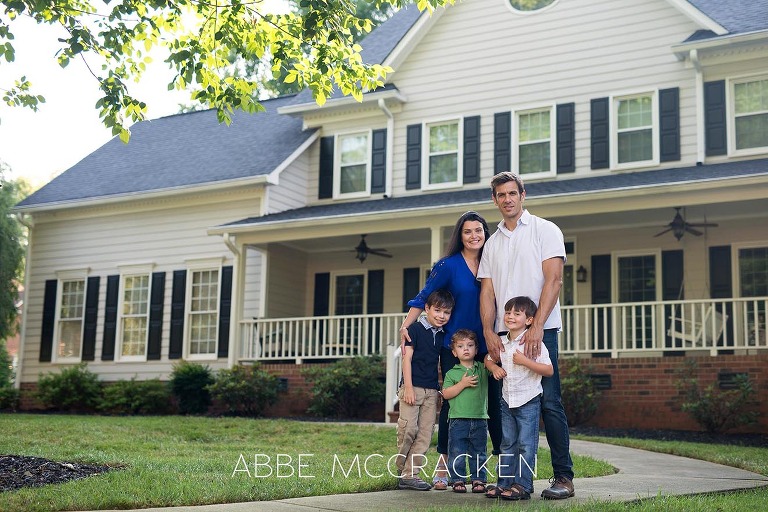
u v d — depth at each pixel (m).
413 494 6.37
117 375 22.23
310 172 21.53
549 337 6.09
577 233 18.42
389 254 20.31
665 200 15.16
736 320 14.52
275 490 6.51
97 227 23.20
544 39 19.00
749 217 16.88
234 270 19.41
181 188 21.31
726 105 16.97
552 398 6.07
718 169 16.09
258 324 19.20
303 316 21.16
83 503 5.85
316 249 21.33
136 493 6.27
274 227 18.55
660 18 17.88
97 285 22.95
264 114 24.27
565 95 18.62
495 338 6.12
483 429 6.48
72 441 11.82
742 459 9.80
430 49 20.23
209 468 8.16
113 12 9.36
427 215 16.98
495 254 6.24
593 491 6.55
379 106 20.36
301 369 18.31
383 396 16.75
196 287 21.50
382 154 20.53
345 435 12.59
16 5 8.66
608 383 15.23
